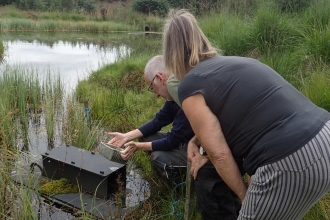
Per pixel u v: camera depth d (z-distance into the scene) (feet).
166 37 6.43
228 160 5.82
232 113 5.65
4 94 17.95
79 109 16.21
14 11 105.70
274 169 5.32
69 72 30.89
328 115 5.63
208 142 5.82
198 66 6.02
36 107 19.38
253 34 21.35
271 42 20.62
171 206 9.36
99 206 9.52
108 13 100.58
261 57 19.53
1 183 9.70
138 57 28.94
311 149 5.16
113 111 18.12
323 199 8.71
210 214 7.98
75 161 10.29
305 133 5.23
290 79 15.42
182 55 6.26
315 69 16.16
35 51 44.60
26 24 80.43
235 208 8.06
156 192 10.29
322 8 20.36
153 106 18.30
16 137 14.74
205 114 5.74
